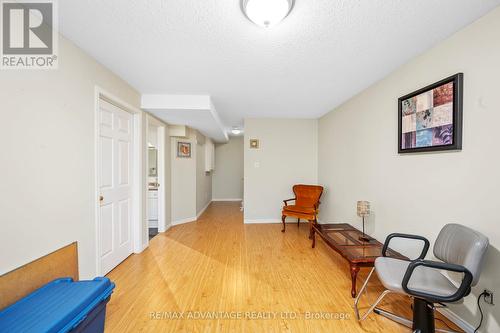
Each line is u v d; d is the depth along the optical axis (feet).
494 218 4.36
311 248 9.94
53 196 4.95
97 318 4.18
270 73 7.41
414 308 4.71
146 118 10.03
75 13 4.48
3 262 3.94
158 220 12.34
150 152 14.64
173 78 7.84
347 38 5.37
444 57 5.40
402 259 5.93
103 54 6.14
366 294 6.33
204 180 18.78
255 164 14.37
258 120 14.35
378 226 8.07
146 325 5.07
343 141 10.89
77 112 5.70
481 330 4.54
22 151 4.26
